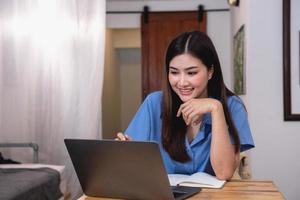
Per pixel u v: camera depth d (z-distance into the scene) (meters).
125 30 5.63
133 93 6.28
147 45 4.24
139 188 0.93
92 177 0.98
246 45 2.74
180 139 1.23
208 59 1.14
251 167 2.61
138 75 6.25
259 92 2.59
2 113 2.76
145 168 0.89
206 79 1.15
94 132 2.77
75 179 2.68
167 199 0.90
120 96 6.27
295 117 2.53
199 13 4.15
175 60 1.12
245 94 2.81
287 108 2.53
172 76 1.15
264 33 2.57
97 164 0.95
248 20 2.61
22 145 2.68
